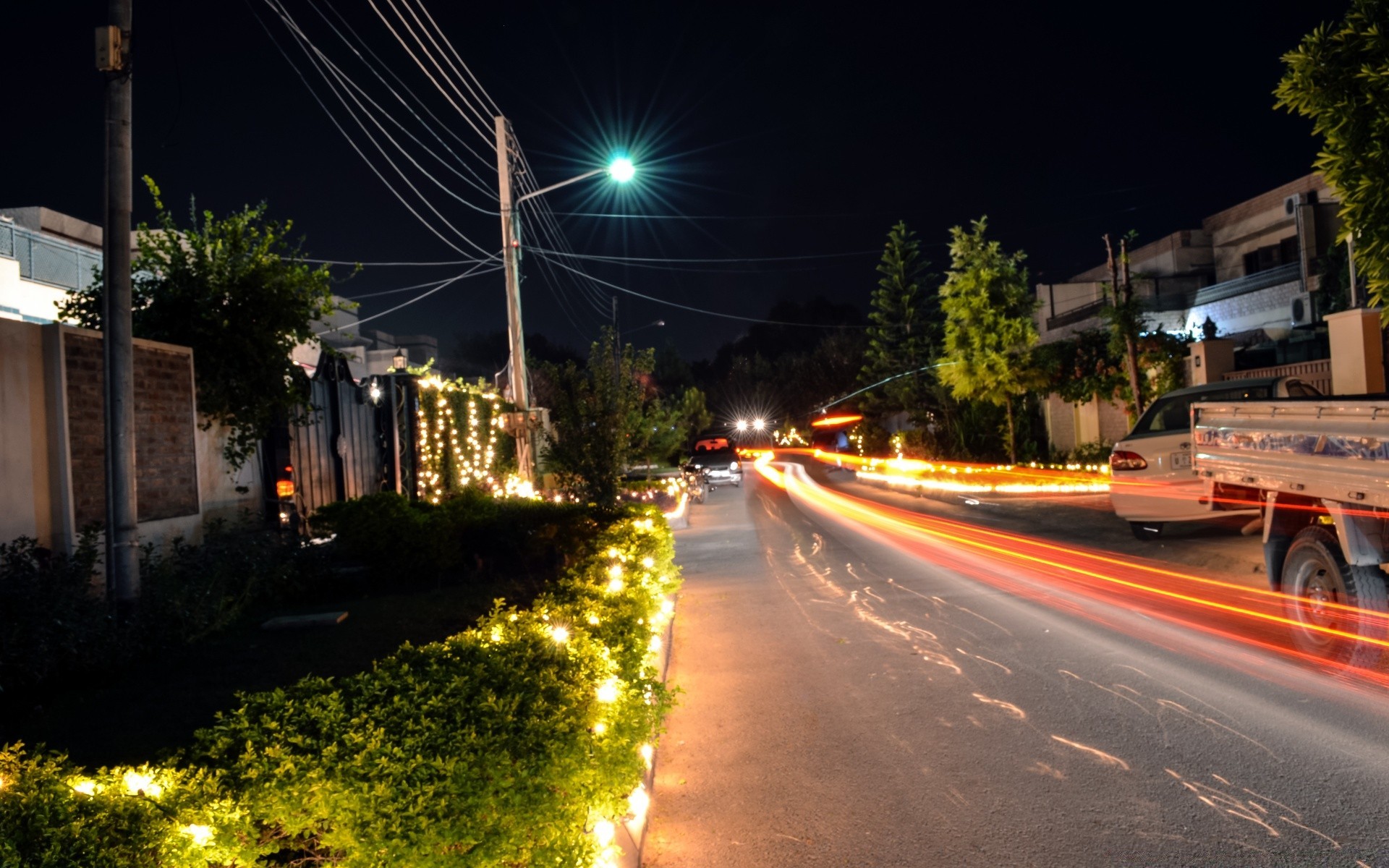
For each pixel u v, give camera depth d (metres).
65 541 8.84
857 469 45.16
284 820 3.06
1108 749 5.48
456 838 3.01
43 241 18.58
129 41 8.06
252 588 9.71
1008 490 26.77
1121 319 24.34
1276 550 8.01
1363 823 4.28
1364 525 6.66
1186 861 4.03
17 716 5.84
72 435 8.99
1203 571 11.32
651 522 12.90
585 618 6.12
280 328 12.44
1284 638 7.91
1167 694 6.49
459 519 12.39
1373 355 14.17
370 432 17.89
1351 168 8.03
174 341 11.62
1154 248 37.94
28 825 2.63
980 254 31.72
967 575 12.41
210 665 7.18
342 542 11.20
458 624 8.73
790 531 20.36
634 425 18.28
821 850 4.42
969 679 7.20
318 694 3.96
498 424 25.39
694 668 8.20
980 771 5.27
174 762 3.54
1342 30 8.06
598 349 18.11
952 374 32.69
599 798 3.88
